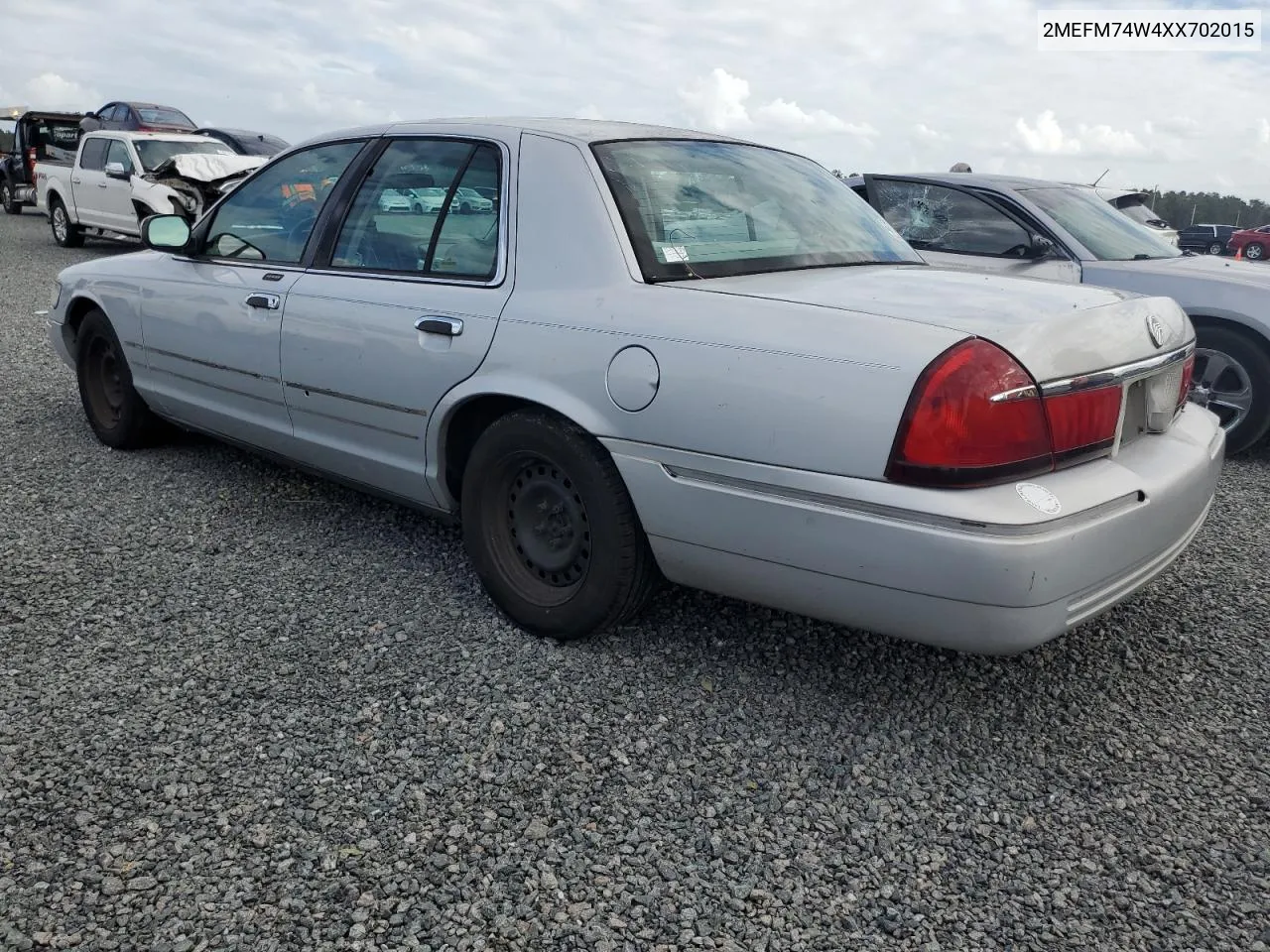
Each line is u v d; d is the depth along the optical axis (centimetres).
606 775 257
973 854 232
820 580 256
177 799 244
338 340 360
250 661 309
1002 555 230
